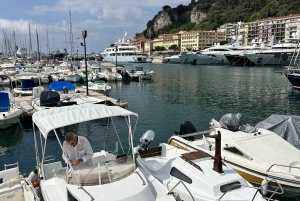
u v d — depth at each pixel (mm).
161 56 151375
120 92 38719
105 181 6375
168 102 30172
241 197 6789
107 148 14148
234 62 104562
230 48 110438
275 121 13031
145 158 9102
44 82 48875
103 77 53906
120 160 7156
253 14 195250
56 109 7945
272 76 61812
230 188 7008
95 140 15578
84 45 26594
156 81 53656
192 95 35406
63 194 6484
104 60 129000
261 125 13133
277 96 34469
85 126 18609
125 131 17734
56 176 7293
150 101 30875
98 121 19875
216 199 6719
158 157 9133
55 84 30516
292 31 150375
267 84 47219
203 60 112375
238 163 9602
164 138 16797
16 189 7555
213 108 26859
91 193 5922
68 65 63312
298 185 8656
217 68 92688
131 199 5844
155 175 8188
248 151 9758
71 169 6426
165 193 6766
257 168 9164
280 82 49875
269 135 10680
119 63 119938
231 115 12133
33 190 6926
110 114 7559
